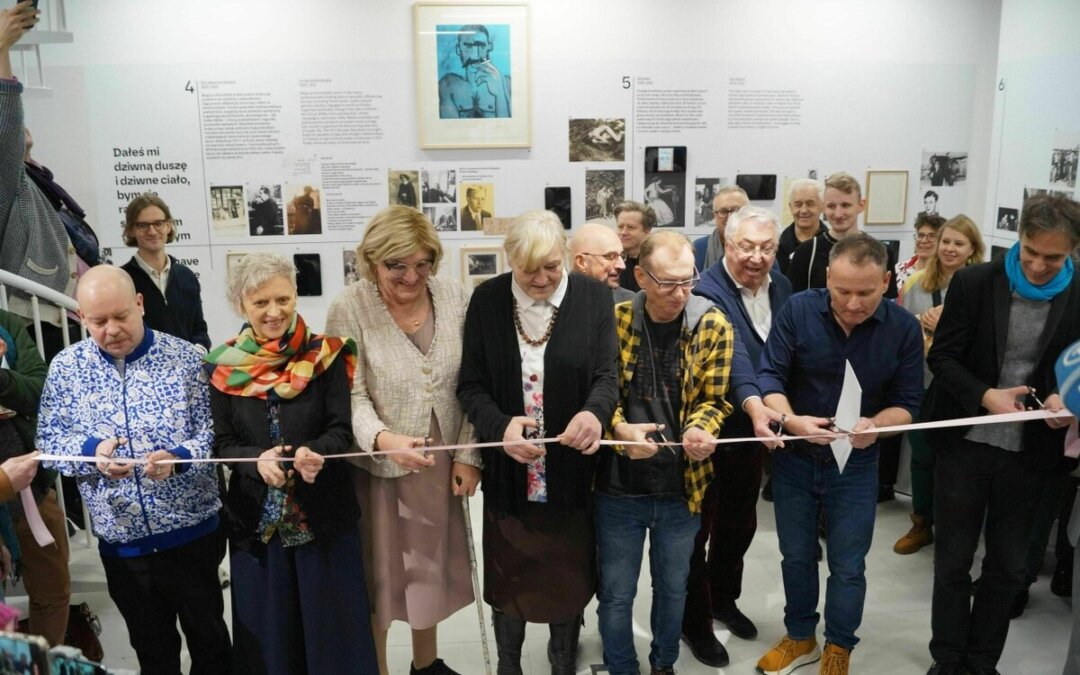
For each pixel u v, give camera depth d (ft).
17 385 7.71
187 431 7.37
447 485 8.17
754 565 12.15
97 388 7.23
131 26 14.93
